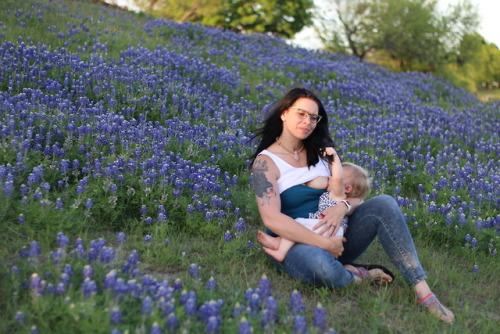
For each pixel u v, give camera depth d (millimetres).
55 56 8656
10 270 3619
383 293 4074
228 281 4113
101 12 15680
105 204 4777
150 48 12172
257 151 4422
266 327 3195
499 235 5641
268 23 33594
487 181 7410
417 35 26641
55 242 4199
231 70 12203
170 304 3215
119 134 6164
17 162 4863
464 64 28062
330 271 3924
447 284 4641
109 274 3283
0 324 3047
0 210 4273
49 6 13562
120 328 2994
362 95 12227
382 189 6527
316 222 4125
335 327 3648
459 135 10008
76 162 5160
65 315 3076
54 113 6477
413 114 11477
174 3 24641
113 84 8156
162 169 5328
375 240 5418
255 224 5461
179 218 5066
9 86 7332
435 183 6883
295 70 13578
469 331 3693
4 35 9750
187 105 8195
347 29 27297
